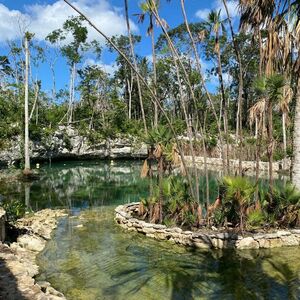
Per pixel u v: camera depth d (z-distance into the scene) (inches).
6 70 1644.9
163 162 394.0
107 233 382.6
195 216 374.3
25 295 196.5
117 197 628.1
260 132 391.2
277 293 236.8
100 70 1713.8
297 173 391.5
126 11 409.4
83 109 1609.3
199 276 266.7
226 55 1194.6
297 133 390.6
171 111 1722.4
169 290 243.1
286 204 371.2
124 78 1924.2
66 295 235.6
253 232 351.9
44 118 1409.9
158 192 398.0
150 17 414.6
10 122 1176.2
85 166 1181.7
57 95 1847.9
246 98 1487.5
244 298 230.5
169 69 1439.5
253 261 295.3
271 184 388.2
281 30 383.9
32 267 272.4
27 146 925.2
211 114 1454.2
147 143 391.5
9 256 261.0
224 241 330.0
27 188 732.7
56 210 508.4
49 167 1136.8
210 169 994.1
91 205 555.2
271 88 365.7
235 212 366.3
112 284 253.4
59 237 369.7
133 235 373.7
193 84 1143.6
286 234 337.1
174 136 384.2
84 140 1354.6
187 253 318.3
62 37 1546.5
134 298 231.9
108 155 1392.7
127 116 1734.7
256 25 383.2
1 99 1311.5
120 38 1574.8
